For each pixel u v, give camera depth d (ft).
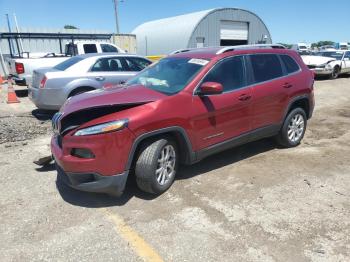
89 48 48.44
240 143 17.62
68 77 27.61
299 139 21.01
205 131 15.57
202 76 15.56
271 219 12.64
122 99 14.06
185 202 13.99
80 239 11.61
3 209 13.62
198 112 15.10
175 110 14.35
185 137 14.80
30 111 32.89
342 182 15.70
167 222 12.56
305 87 20.42
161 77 16.55
